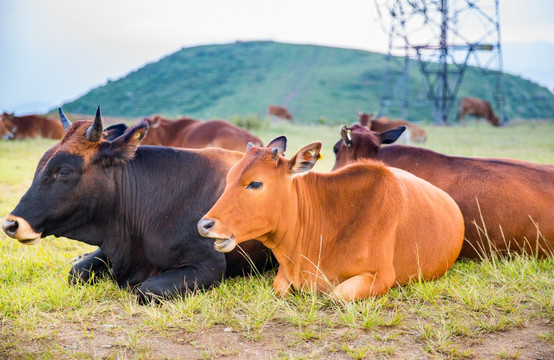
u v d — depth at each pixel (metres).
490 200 5.90
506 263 5.46
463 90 85.38
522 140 21.53
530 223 5.76
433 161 6.54
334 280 4.71
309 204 4.77
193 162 5.32
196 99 87.12
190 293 4.80
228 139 12.41
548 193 5.84
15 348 3.94
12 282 5.26
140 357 3.78
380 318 4.25
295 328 4.25
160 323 4.27
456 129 31.83
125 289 5.08
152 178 5.14
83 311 4.53
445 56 48.72
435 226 5.14
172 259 5.04
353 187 4.85
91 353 3.86
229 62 107.75
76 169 4.73
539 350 3.86
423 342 3.99
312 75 96.19
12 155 14.71
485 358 3.76
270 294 4.71
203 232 4.24
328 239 4.76
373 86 86.88
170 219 5.06
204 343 4.04
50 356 3.78
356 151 7.39
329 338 4.05
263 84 92.06
